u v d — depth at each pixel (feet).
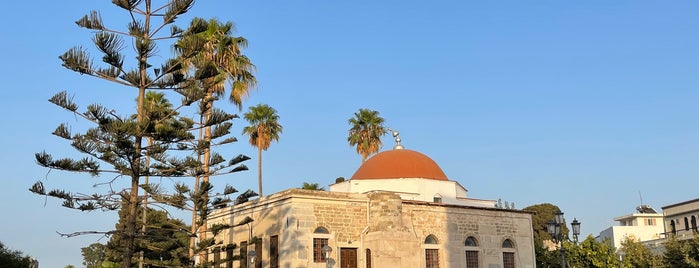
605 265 150.82
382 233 99.81
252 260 104.58
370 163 132.16
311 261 96.63
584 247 153.58
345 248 100.42
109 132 73.72
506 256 114.93
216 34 119.24
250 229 108.17
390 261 98.53
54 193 73.92
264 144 159.33
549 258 158.10
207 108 101.55
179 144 93.45
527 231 118.52
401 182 124.98
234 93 120.98
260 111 159.12
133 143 75.10
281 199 100.07
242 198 98.73
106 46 73.61
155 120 79.46
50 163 73.56
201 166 94.84
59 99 72.28
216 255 117.08
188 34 82.79
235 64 120.06
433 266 106.11
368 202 104.12
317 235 98.12
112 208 77.77
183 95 82.43
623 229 250.78
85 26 75.82
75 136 75.25
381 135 178.91
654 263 148.97
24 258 125.29
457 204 122.72
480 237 112.37
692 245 134.21
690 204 209.56
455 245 109.19
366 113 180.04
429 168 129.90
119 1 77.25
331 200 100.89
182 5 79.51
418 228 106.42
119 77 78.07
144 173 79.82
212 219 121.39
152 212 134.21
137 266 117.80
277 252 99.60
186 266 95.55
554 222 94.07
